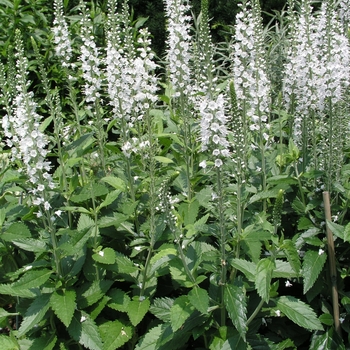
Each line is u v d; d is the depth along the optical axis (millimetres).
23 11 1864
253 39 1050
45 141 919
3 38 1761
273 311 911
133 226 1078
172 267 895
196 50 1237
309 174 1013
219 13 2504
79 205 1088
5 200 1175
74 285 984
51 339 916
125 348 989
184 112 1168
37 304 895
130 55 1156
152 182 961
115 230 1060
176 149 1245
